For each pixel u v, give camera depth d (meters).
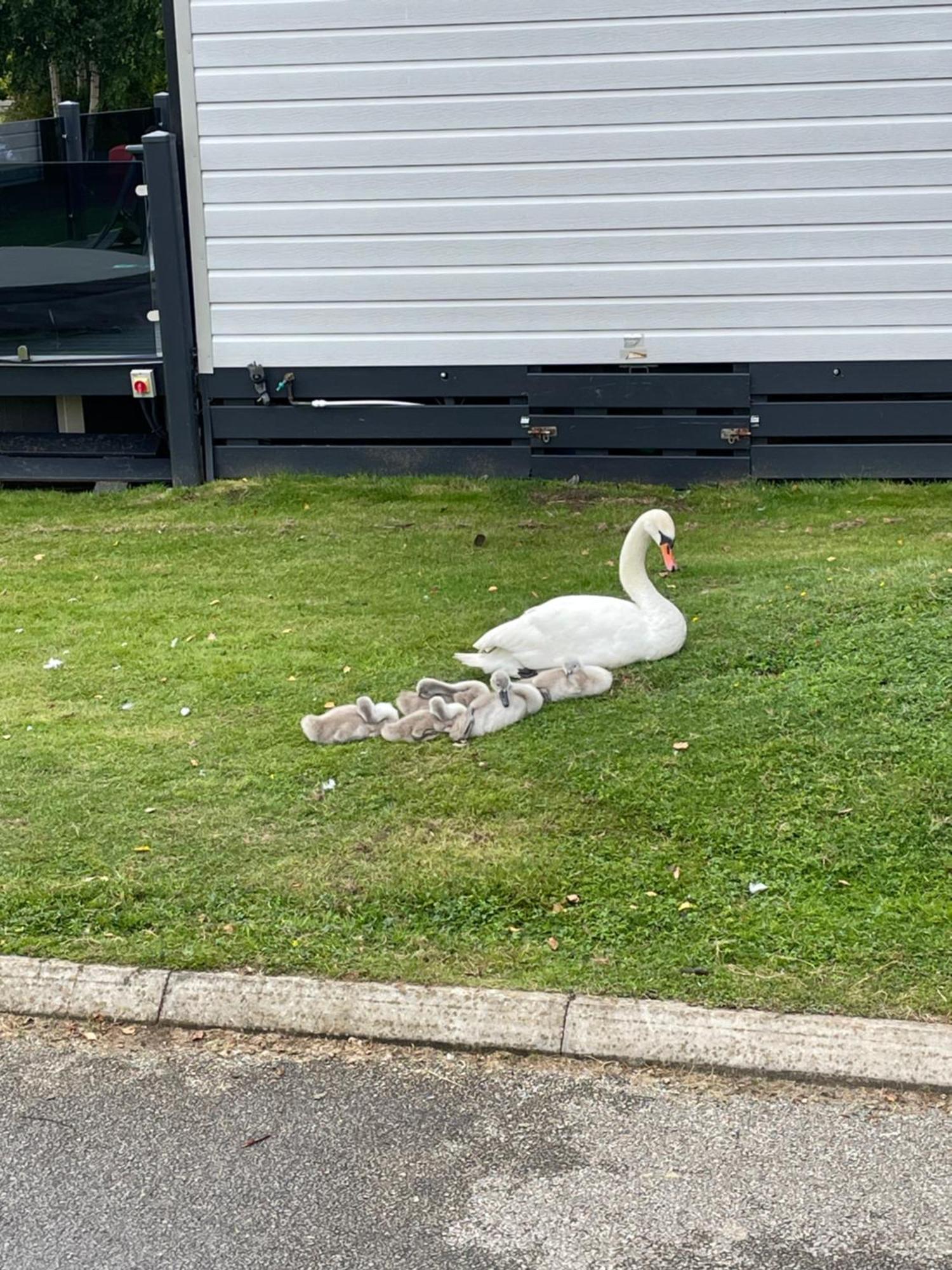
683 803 5.24
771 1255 3.34
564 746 5.64
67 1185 3.66
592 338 8.95
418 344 9.08
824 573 7.07
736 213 8.68
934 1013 4.10
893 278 8.66
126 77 35.06
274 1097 3.98
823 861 4.89
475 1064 4.09
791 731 5.64
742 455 8.98
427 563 7.74
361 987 4.31
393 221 8.91
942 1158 3.64
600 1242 3.39
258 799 5.41
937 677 5.92
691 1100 3.91
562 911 4.68
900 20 8.32
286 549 8.09
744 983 4.26
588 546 7.90
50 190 9.17
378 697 6.12
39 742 5.87
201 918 4.71
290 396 9.20
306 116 8.81
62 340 9.38
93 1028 4.33
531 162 8.74
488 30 8.59
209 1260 3.39
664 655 6.25
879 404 8.84
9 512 9.03
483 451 9.16
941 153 8.47
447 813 5.27
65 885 4.91
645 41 8.52
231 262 9.07
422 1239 3.43
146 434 9.69
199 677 6.43
